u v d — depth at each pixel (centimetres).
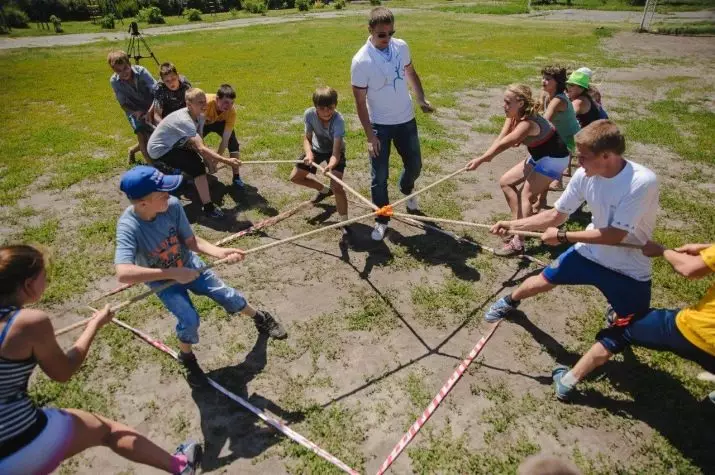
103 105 1130
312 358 384
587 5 4266
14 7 3888
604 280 335
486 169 746
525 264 505
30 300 223
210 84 1321
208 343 399
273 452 309
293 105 1095
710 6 3522
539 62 1625
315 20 3441
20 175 718
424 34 2389
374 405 343
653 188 299
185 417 334
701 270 281
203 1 4922
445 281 479
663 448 310
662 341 298
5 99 1206
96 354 389
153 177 288
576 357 384
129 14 4288
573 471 163
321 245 540
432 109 565
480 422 329
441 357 386
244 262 509
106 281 484
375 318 426
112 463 303
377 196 540
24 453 211
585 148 300
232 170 703
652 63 1627
